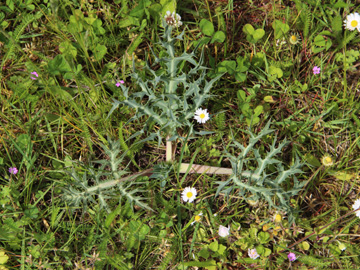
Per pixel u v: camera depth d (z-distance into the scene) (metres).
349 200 0.42
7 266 0.37
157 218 0.39
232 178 0.37
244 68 0.42
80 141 0.42
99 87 0.43
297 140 0.43
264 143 0.43
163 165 0.39
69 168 0.40
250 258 0.38
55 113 0.41
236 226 0.39
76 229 0.38
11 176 0.39
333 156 0.42
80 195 0.36
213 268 0.38
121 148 0.40
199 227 0.40
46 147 0.42
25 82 0.41
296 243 0.38
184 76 0.37
